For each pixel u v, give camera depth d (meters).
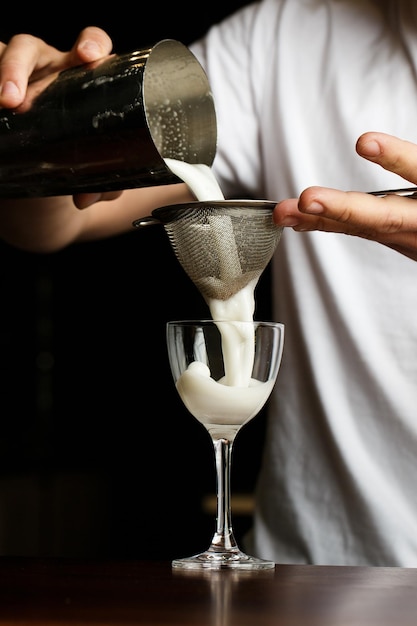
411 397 0.91
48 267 2.93
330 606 0.53
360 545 0.92
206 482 2.77
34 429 2.86
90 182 0.77
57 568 0.65
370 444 0.93
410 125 0.94
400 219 0.66
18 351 2.88
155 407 2.86
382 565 0.90
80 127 0.74
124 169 0.75
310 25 1.02
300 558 0.96
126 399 2.88
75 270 2.92
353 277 0.95
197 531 2.75
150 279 2.89
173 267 2.87
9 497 2.48
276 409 1.00
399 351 0.92
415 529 0.90
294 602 0.54
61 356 2.93
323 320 0.96
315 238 0.96
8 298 2.86
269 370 0.69
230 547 0.69
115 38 2.71
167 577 0.61
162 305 2.88
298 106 1.01
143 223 0.77
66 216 0.97
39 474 2.65
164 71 0.78
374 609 0.53
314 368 0.95
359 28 1.00
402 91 0.96
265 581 0.60
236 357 0.68
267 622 0.50
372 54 0.99
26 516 2.53
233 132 1.04
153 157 0.73
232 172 1.06
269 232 0.73
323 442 0.96
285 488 0.98
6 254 2.86
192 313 2.87
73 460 2.84
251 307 0.76
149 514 2.78
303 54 1.01
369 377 0.93
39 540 2.57
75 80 0.75
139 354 2.89
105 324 2.91
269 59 1.03
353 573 0.64
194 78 0.81
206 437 2.79
